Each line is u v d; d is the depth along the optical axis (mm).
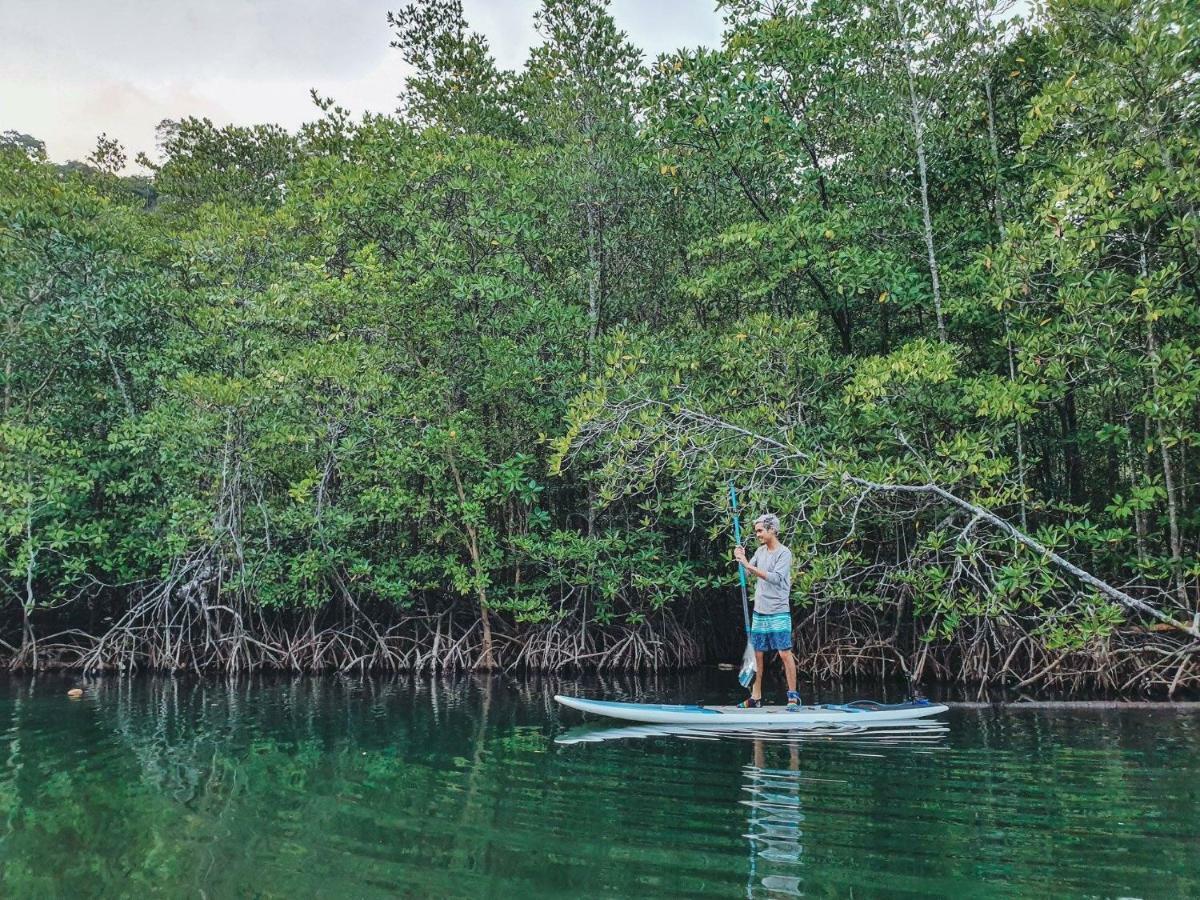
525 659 12000
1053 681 9219
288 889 3752
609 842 4324
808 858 4070
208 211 13859
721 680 11055
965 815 4715
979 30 10438
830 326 12547
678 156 11492
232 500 11547
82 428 13195
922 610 9320
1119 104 8094
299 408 11539
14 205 11648
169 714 8477
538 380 11695
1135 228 8750
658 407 9453
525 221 11992
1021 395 8469
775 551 8141
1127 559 9086
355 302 11562
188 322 13484
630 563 11812
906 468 8984
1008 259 8633
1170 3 7324
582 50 13531
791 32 10406
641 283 14242
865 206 10672
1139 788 5242
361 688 10469
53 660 12219
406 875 3908
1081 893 3621
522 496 11539
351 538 12586
